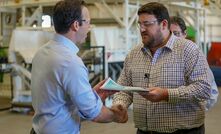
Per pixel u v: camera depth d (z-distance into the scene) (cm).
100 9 820
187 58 220
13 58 723
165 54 227
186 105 226
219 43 1265
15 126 619
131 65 242
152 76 229
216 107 751
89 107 184
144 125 237
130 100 244
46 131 190
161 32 222
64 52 185
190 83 219
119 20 780
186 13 1071
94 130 581
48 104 188
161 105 228
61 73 181
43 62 188
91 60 740
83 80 182
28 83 741
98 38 746
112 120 204
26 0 838
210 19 1856
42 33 713
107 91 207
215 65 1216
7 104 810
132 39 799
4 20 1020
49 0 795
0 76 920
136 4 806
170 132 229
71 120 191
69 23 186
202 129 237
